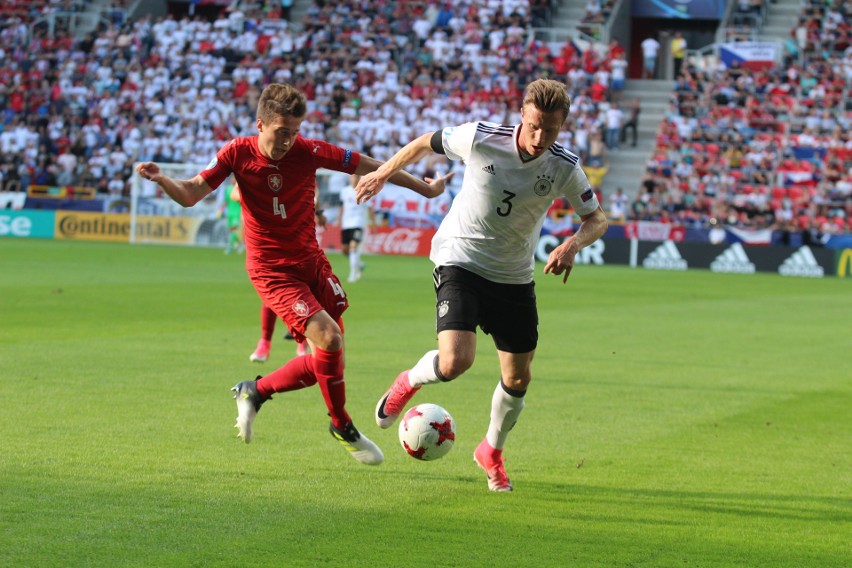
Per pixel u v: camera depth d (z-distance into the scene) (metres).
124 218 88.88
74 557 11.27
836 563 12.02
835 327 40.31
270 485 14.66
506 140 13.99
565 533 12.86
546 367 27.61
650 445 18.38
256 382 15.48
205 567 11.06
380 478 15.35
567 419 20.62
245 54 96.94
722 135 87.19
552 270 14.13
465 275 14.67
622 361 29.17
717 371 27.86
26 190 91.50
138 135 92.62
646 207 83.19
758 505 14.49
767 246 77.75
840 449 18.47
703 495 14.96
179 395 21.50
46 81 96.88
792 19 97.88
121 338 30.20
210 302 41.47
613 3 98.62
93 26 103.88
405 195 84.31
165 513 13.08
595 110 89.88
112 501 13.55
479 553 11.91
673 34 104.38
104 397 21.03
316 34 97.75
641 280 64.62
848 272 75.75
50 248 75.25
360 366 26.41
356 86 93.69
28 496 13.67
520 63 92.69
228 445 17.12
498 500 14.33
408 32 97.75
